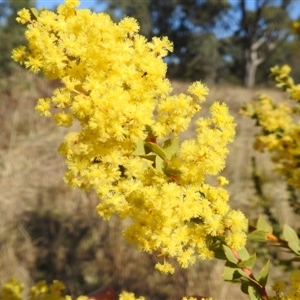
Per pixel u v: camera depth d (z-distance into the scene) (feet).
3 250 2.28
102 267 2.25
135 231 0.66
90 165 0.67
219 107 0.63
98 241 2.41
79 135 0.66
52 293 0.83
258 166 2.91
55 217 2.66
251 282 0.68
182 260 0.64
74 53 0.63
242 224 0.64
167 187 0.61
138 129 0.62
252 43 15.39
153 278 2.12
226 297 1.85
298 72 13.75
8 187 3.06
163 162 0.64
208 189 0.65
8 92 4.56
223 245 0.65
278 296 0.72
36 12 0.67
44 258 2.36
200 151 0.62
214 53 16.31
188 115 0.66
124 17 0.66
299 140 1.16
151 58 0.64
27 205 2.84
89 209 2.67
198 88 0.65
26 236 2.47
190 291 1.94
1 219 2.63
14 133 3.86
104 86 0.62
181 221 0.65
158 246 0.66
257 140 1.32
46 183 3.13
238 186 2.78
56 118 0.66
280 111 1.30
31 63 0.64
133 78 0.64
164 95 0.65
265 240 0.83
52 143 3.72
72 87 0.62
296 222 2.12
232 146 3.46
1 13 9.93
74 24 0.65
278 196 2.40
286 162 1.22
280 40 15.20
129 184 0.65
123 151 0.67
